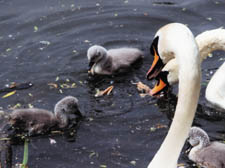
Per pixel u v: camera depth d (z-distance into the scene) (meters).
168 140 6.76
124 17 12.91
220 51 11.66
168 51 6.38
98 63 11.08
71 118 9.71
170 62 9.95
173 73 9.89
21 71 11.10
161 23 12.68
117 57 11.43
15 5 13.31
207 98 9.92
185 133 6.61
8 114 9.45
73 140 9.12
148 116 9.69
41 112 9.48
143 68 11.40
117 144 8.95
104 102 10.18
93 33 12.46
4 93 10.40
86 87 10.69
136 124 9.47
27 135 9.27
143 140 9.03
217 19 12.57
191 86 6.16
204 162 8.35
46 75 11.01
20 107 9.97
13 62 11.36
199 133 8.58
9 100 10.18
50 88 10.61
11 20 12.70
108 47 12.05
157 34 8.26
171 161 6.75
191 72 6.07
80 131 9.37
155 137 9.09
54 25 12.59
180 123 6.55
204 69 11.06
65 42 12.09
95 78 11.02
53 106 10.05
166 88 10.05
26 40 12.08
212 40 9.87
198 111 9.77
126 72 11.29
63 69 11.23
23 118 9.27
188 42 6.12
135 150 8.78
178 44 6.15
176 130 6.63
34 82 10.77
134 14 12.96
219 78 9.84
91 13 13.05
